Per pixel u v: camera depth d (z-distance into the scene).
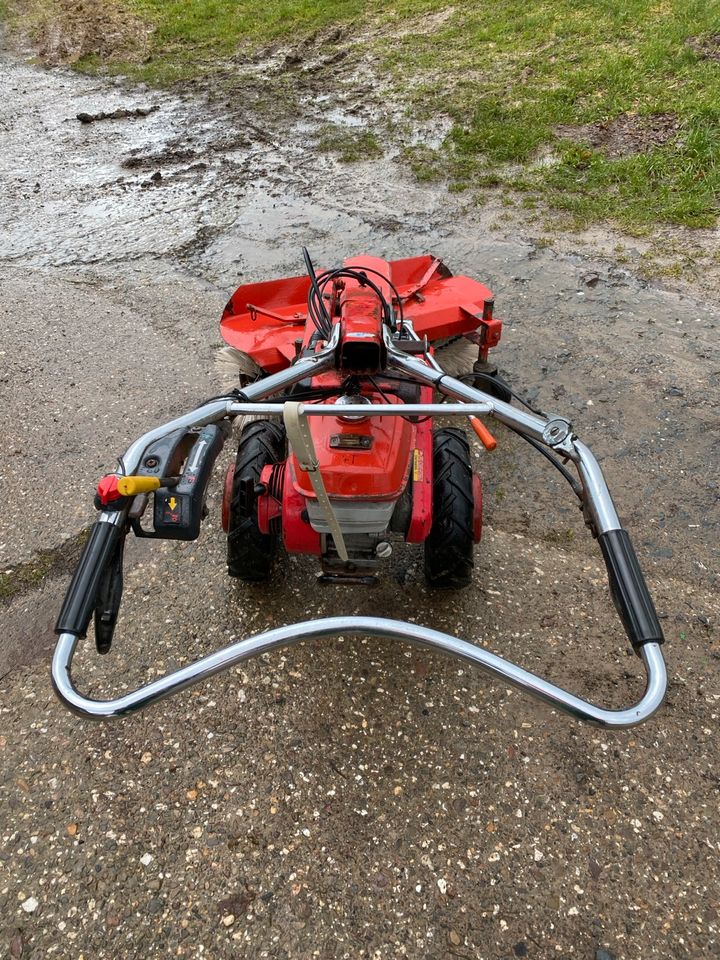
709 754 2.79
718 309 5.35
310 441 1.81
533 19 10.61
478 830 2.59
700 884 2.44
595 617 3.31
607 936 2.33
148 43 13.30
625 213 6.54
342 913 2.40
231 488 3.16
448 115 8.83
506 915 2.38
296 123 9.38
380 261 4.40
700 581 3.47
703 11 9.51
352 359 2.46
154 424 4.56
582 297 5.56
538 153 7.70
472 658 1.70
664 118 7.68
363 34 11.92
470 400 2.39
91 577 1.76
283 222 7.06
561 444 2.07
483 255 6.20
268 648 1.73
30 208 7.79
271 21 13.12
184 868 2.52
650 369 4.79
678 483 3.98
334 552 2.85
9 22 15.34
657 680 1.62
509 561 3.58
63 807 2.69
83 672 3.14
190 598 3.45
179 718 2.95
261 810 2.67
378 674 3.08
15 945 2.35
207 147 9.01
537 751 2.81
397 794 2.70
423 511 2.82
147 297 5.98
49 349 5.32
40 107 10.99
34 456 4.35
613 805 2.64
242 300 4.37
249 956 2.31
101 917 2.41
